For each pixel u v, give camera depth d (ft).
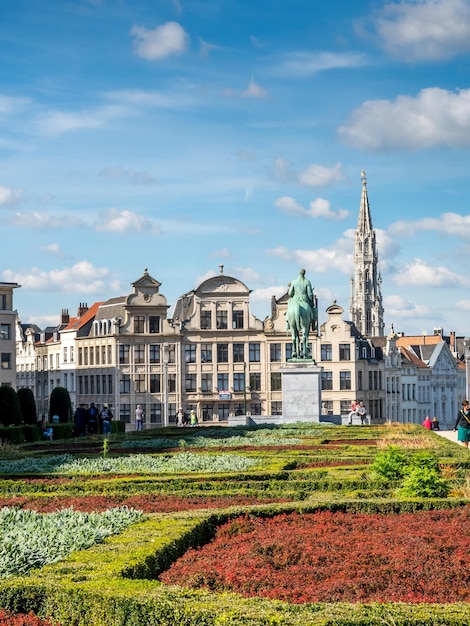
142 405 447.83
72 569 57.31
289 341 460.96
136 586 52.80
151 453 159.74
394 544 67.87
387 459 107.86
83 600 50.88
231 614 47.16
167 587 52.80
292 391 249.75
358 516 81.41
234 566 61.21
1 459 149.18
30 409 291.38
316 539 69.62
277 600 50.34
